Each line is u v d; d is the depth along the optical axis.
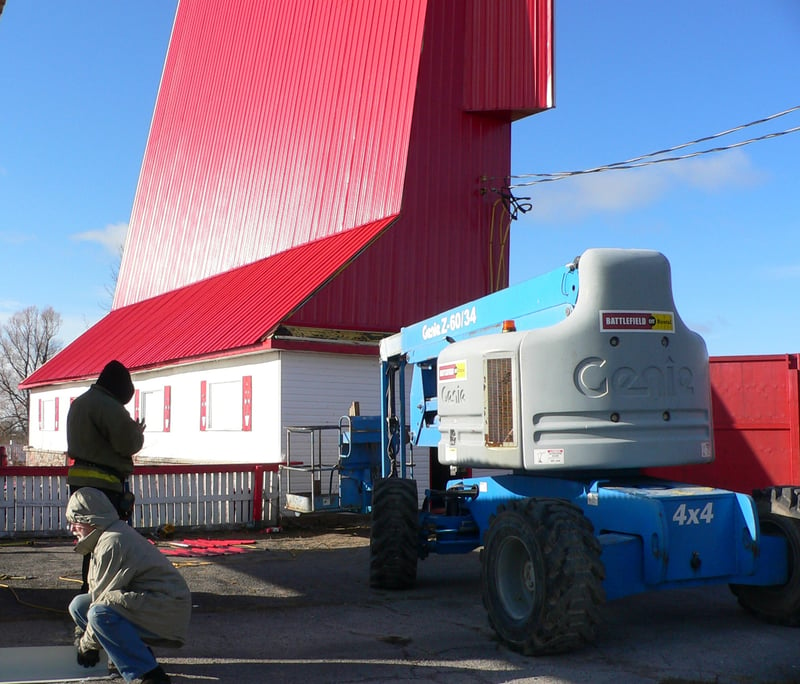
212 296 24.00
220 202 27.58
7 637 7.28
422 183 20.64
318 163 23.30
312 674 6.34
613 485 7.73
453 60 21.53
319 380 18.39
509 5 21.55
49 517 14.45
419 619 8.23
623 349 7.61
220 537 14.85
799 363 13.34
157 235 31.28
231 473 15.71
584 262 7.69
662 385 7.68
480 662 6.66
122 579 5.65
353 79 22.83
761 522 8.01
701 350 7.99
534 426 7.59
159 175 32.53
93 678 6.11
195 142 30.33
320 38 24.61
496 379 7.96
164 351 22.11
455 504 10.11
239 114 27.84
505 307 8.77
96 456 7.04
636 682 6.13
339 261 19.38
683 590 9.63
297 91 24.97
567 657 6.78
